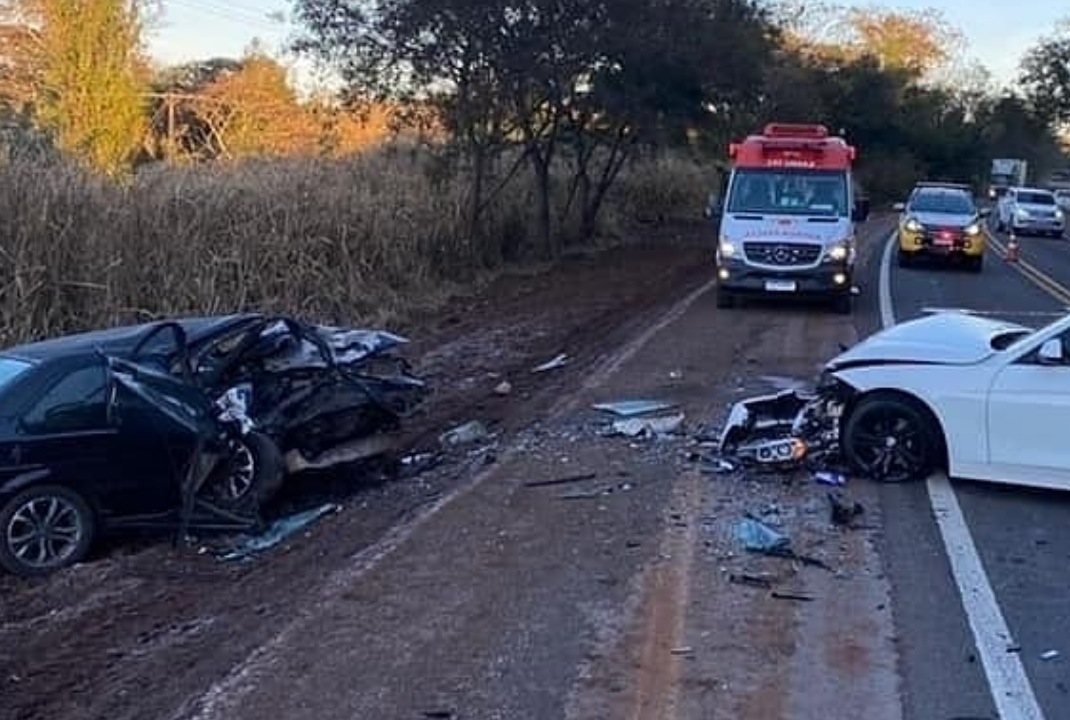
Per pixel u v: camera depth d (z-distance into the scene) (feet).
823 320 63.82
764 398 34.96
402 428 39.29
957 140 324.39
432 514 28.86
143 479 30.40
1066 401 29.55
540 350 57.67
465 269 87.40
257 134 144.66
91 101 126.41
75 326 49.24
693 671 19.61
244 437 32.24
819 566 24.63
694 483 30.81
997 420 30.22
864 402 31.60
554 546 26.07
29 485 28.76
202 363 33.04
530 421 39.65
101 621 24.52
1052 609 22.45
